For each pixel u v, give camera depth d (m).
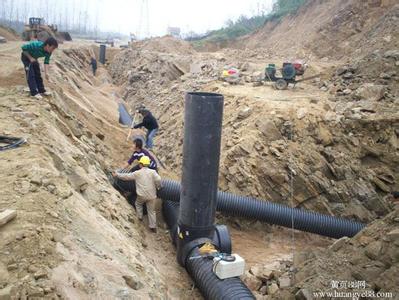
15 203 4.68
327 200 11.62
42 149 6.42
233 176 11.31
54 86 12.09
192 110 7.21
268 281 7.92
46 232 4.39
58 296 3.78
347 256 6.64
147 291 5.05
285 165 11.62
